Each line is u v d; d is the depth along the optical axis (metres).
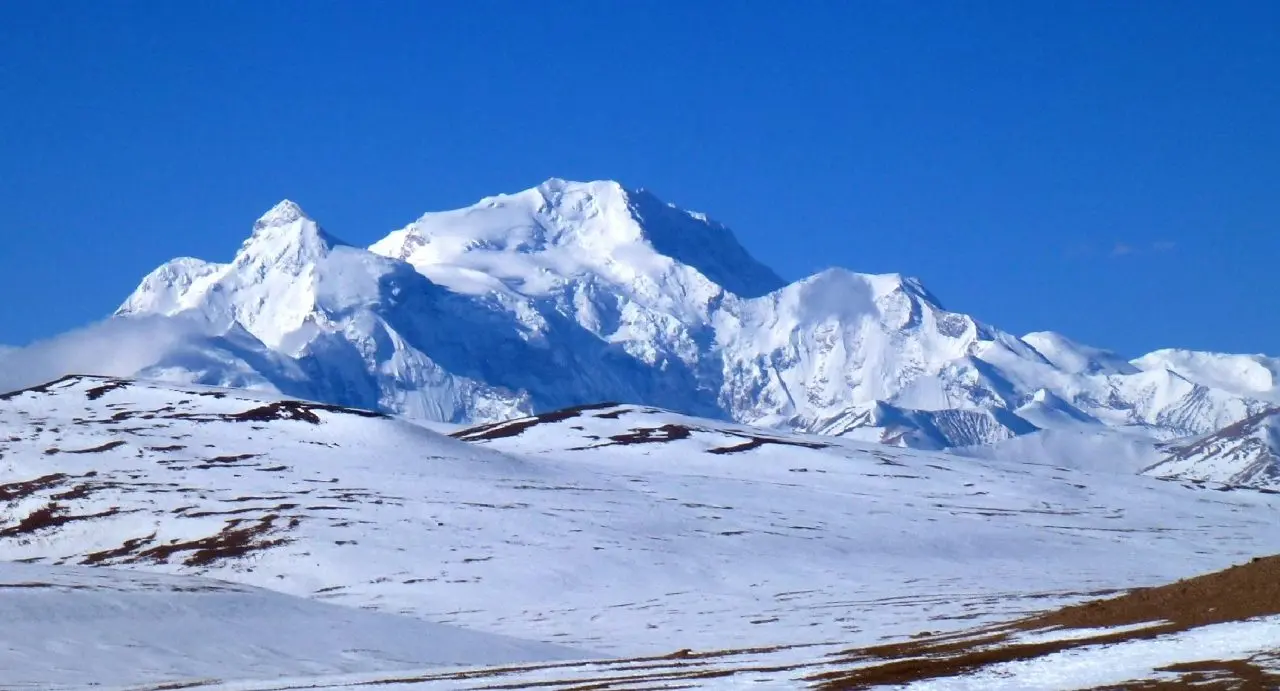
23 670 72.50
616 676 62.44
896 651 66.06
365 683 65.81
